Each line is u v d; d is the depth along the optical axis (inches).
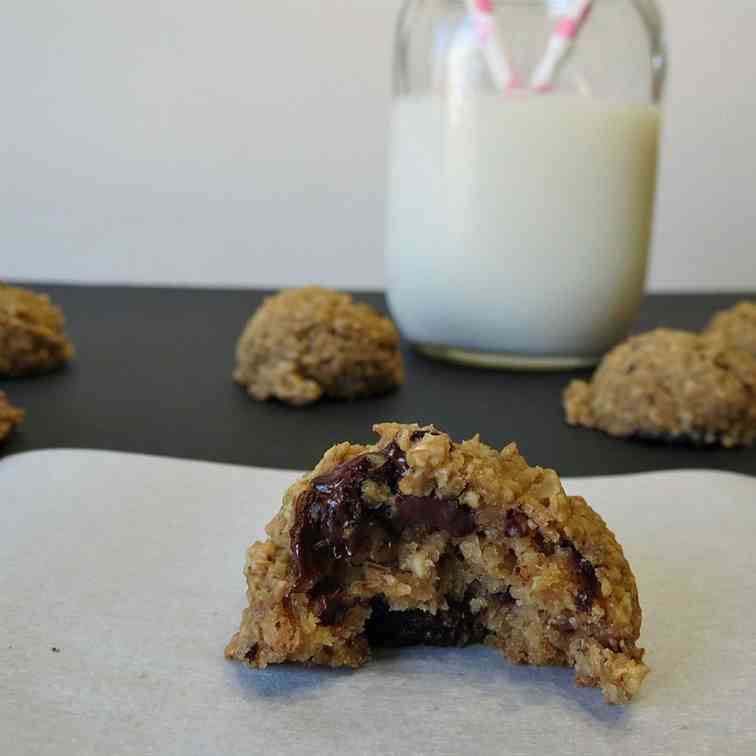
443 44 14.7
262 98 22.5
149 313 17.6
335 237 23.5
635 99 15.1
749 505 10.0
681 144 23.0
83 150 22.6
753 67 22.5
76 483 10.0
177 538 9.3
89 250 23.3
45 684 7.6
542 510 8.0
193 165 22.8
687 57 22.5
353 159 22.9
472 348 15.2
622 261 14.8
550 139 14.3
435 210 14.8
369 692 7.7
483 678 7.9
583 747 7.2
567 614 8.0
